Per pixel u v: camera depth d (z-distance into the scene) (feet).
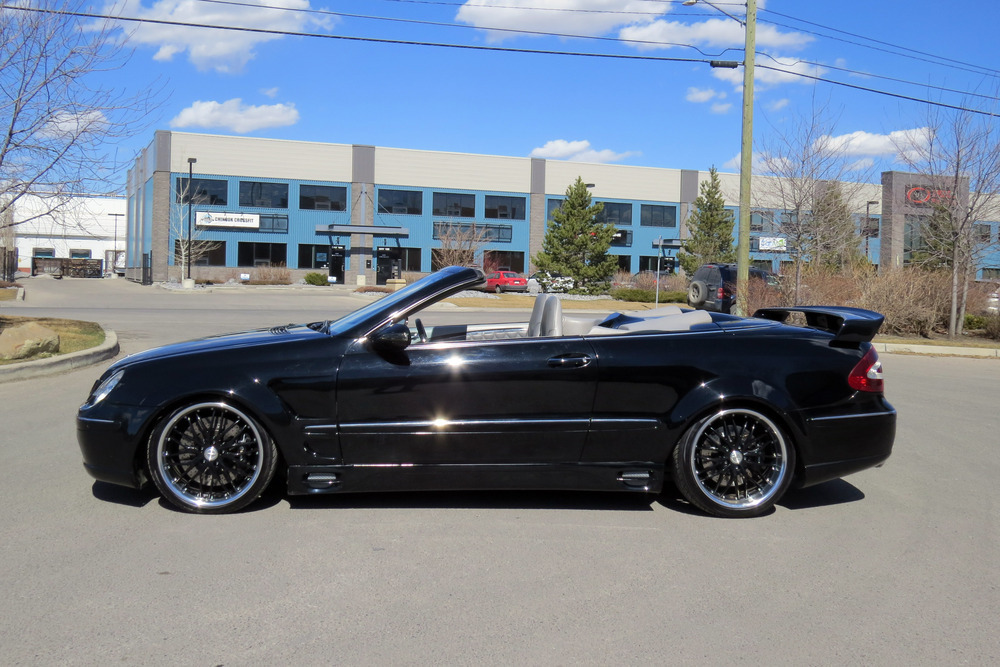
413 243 177.88
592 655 9.75
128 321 58.13
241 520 14.60
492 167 181.47
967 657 9.86
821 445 15.21
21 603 10.95
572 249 142.41
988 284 65.82
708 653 9.86
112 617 10.57
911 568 12.87
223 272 166.09
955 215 56.03
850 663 9.67
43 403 25.55
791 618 10.92
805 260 67.10
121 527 14.10
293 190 169.89
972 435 23.86
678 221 191.72
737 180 193.98
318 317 66.74
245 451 14.82
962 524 15.20
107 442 14.53
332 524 14.49
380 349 14.70
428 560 12.84
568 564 12.78
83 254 240.94
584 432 14.92
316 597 11.33
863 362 15.64
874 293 58.65
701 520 15.19
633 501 16.34
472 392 14.73
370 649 9.81
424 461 14.80
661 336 15.33
